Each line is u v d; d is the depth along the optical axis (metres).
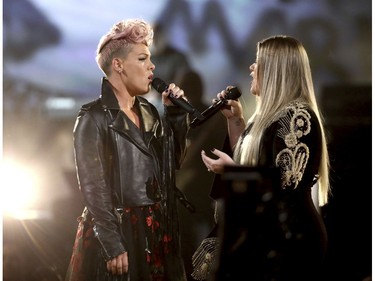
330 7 19.16
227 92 12.21
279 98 11.42
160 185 11.64
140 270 11.34
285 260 11.06
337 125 16.80
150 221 11.50
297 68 11.55
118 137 11.46
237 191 11.23
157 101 16.84
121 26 11.70
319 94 18.92
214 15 19.11
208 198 16.77
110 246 11.10
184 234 16.62
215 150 11.42
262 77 11.72
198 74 18.22
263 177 11.07
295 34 19.25
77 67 19.62
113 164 11.46
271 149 11.15
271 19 19.19
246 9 19.16
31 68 19.84
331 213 15.70
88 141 11.34
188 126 12.12
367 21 19.08
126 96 11.75
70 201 16.92
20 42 19.70
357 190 15.80
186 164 16.83
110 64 11.68
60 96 19.58
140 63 11.64
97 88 19.59
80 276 11.46
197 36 19.02
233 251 11.22
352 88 17.17
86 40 19.59
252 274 11.13
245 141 11.50
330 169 15.81
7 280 15.27
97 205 11.21
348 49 19.19
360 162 16.16
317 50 19.19
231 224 11.27
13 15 19.67
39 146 18.97
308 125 11.01
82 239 11.54
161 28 18.95
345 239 15.68
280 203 11.07
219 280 11.23
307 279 11.13
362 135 16.55
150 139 11.63
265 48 11.70
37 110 19.41
